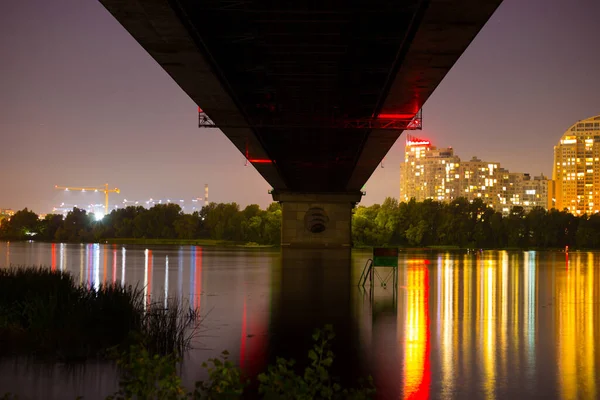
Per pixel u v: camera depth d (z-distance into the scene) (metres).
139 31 29.48
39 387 16.52
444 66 34.88
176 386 10.58
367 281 50.50
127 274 57.59
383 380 17.77
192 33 30.80
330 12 29.70
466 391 16.73
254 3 29.53
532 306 34.34
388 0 28.62
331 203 124.88
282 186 119.12
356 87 43.25
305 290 42.25
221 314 30.06
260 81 41.62
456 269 71.12
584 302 36.47
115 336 21.98
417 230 197.62
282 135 63.47
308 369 10.37
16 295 26.09
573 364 19.83
